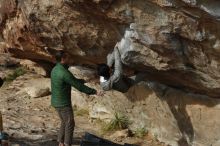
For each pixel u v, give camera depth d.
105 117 9.08
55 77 7.06
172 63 6.29
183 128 7.43
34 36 7.96
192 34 5.62
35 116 9.70
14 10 8.12
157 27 5.79
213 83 6.40
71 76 7.00
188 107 7.23
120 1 5.81
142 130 8.32
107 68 6.88
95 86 9.23
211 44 5.64
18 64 12.90
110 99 8.88
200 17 5.36
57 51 7.71
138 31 6.00
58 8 6.68
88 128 8.96
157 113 7.89
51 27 7.16
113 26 6.37
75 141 8.25
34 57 10.01
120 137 8.38
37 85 11.19
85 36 6.89
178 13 5.47
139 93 8.08
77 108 9.87
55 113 9.96
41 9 6.96
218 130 6.91
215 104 6.88
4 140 6.64
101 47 7.05
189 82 6.80
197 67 6.19
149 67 6.69
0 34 9.44
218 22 5.31
